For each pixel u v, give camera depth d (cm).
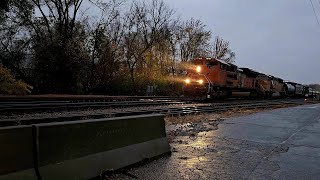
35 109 1390
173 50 4778
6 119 1032
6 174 361
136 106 1923
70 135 452
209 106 2133
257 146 862
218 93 2761
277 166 655
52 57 2906
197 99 2712
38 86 2977
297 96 5966
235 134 1046
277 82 4684
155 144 667
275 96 4562
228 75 2892
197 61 2811
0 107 1367
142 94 3850
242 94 3291
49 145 417
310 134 1100
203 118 1468
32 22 2994
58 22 3123
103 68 3516
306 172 618
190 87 2741
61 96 2225
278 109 2220
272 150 816
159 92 4153
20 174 375
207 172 585
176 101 2453
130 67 3938
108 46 3569
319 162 705
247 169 621
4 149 362
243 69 3597
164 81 4350
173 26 4634
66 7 3091
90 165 477
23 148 384
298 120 1513
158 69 4397
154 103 2114
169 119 1361
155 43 4309
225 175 572
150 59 4300
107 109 1641
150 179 518
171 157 683
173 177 539
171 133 1003
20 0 2814
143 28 4241
